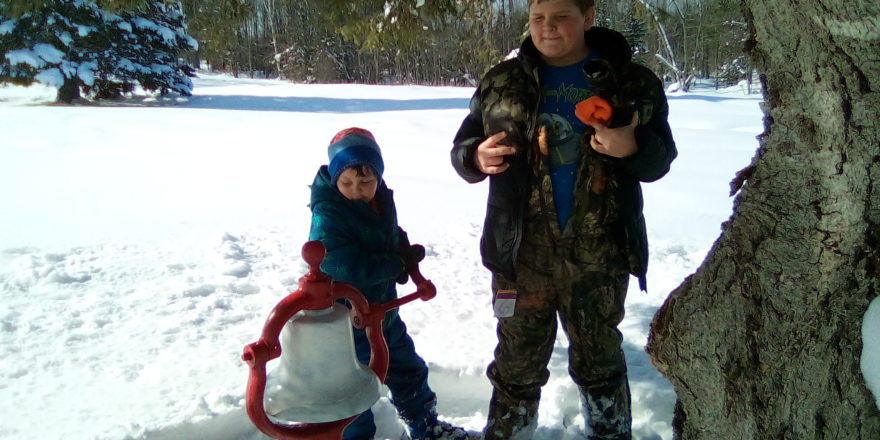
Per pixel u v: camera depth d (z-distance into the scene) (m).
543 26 2.08
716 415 1.79
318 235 2.36
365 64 50.41
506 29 5.98
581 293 2.24
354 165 2.33
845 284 1.56
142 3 4.92
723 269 1.77
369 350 2.55
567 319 2.32
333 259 2.34
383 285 2.51
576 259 2.21
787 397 1.65
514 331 2.34
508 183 2.21
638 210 2.20
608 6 15.84
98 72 26.11
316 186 2.46
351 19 4.54
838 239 1.55
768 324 1.66
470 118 2.38
